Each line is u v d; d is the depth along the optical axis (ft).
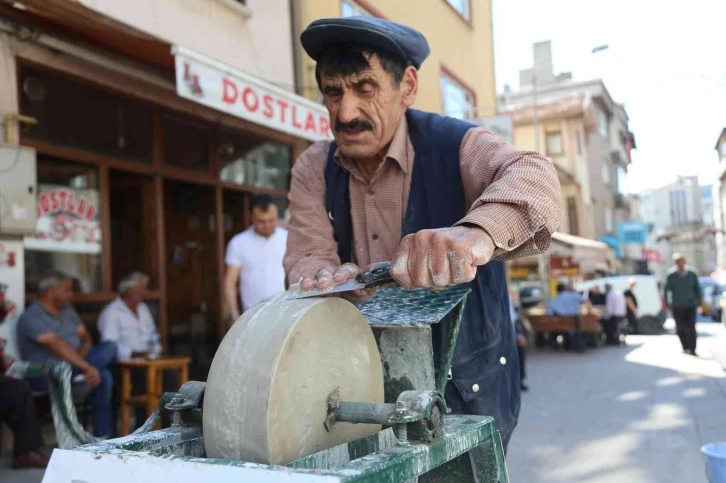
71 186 18.39
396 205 5.80
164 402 4.75
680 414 22.04
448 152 5.64
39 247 17.53
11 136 15.84
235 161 24.72
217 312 24.68
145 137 20.79
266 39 24.32
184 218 25.50
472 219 4.03
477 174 5.37
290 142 27.20
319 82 5.64
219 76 17.12
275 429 3.75
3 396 14.65
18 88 16.56
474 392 5.46
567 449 17.75
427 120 5.91
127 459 3.55
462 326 5.48
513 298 37.55
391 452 3.53
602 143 118.01
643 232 122.11
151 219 21.17
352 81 5.37
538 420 21.97
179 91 15.76
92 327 18.92
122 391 17.39
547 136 91.40
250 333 4.01
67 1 14.24
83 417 17.38
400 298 5.32
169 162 21.70
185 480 3.34
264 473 3.17
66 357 15.61
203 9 21.12
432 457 3.72
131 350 18.22
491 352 5.65
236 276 17.22
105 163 19.20
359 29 5.19
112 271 21.93
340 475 3.04
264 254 17.28
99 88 18.93
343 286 4.26
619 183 140.05
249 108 18.20
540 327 47.96
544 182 4.53
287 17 25.57
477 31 45.91
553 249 62.23
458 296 5.04
